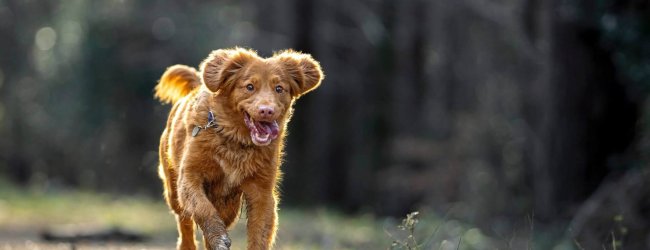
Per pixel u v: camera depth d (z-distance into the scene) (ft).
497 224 55.31
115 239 42.78
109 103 114.62
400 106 104.42
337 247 43.14
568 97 52.08
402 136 104.32
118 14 113.09
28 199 76.64
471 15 102.58
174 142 24.82
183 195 23.43
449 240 42.16
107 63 113.19
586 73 51.67
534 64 75.97
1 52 124.57
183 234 26.48
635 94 52.21
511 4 84.17
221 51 23.71
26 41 124.47
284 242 43.68
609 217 45.70
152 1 112.06
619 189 47.26
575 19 50.70
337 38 100.53
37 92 123.24
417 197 90.74
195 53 108.99
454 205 67.21
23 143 123.13
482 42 103.76
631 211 45.62
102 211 65.62
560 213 52.08
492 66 99.91
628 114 52.39
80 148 119.03
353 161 97.91
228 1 111.55
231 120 23.25
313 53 93.97
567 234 45.55
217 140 23.26
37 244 39.37
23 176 122.62
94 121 115.03
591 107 51.85
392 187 93.30
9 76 124.47
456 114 104.94
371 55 102.47
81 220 57.21
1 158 123.44
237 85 23.25
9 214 61.21
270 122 22.94
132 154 116.06
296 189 93.81
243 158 23.34
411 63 104.83
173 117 26.30
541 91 60.49
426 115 106.32
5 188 90.07
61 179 120.67
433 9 103.96
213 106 23.41
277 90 23.47
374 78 102.37
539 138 57.36
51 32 123.95
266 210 23.73
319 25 94.02
